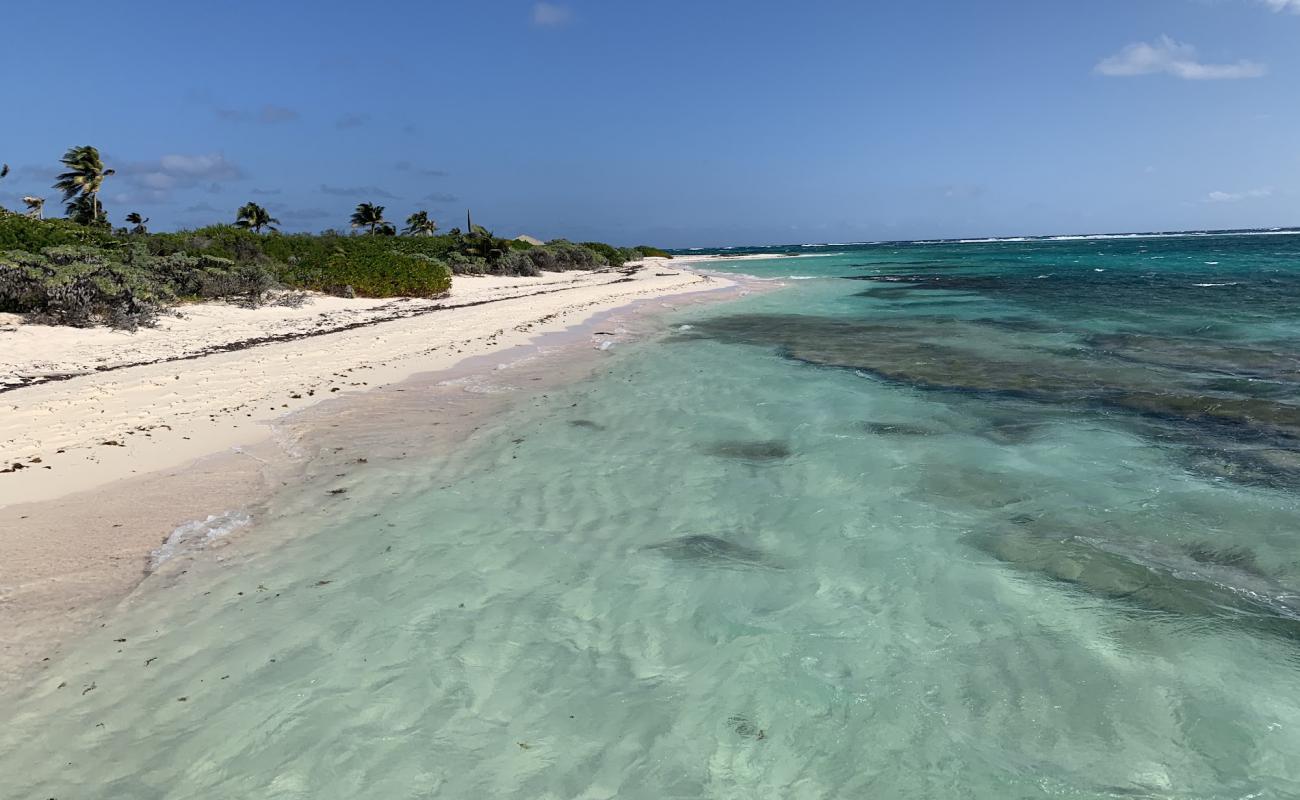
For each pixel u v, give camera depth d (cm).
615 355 1482
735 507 650
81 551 551
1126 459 774
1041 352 1463
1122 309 2189
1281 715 371
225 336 1573
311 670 402
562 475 738
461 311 2195
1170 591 494
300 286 2478
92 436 829
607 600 485
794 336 1759
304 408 998
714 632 447
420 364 1339
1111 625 454
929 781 328
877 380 1208
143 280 1755
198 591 494
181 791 315
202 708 370
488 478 729
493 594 492
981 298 2681
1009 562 539
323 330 1722
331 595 488
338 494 682
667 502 663
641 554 555
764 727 363
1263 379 1157
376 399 1062
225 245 2969
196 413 947
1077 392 1092
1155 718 369
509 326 1898
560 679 399
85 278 1555
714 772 333
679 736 356
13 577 507
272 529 601
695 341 1680
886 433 886
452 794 315
